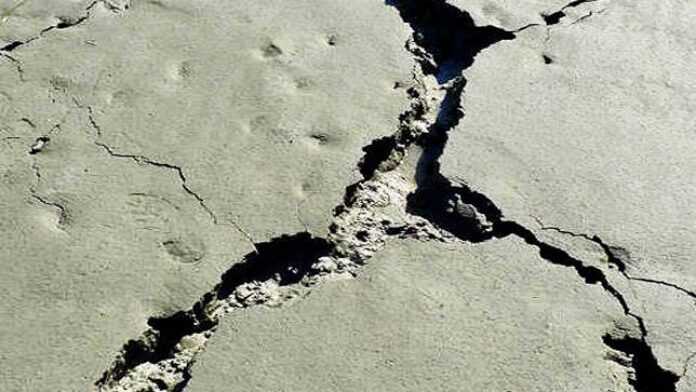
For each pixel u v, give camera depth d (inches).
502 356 77.5
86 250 85.8
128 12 119.9
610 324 81.1
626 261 87.2
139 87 107.3
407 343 78.3
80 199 91.6
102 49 113.2
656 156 99.5
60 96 105.8
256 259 87.5
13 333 77.8
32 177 94.1
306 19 119.1
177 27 117.4
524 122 103.7
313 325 79.7
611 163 98.3
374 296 82.5
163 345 81.0
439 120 107.8
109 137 99.8
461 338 78.8
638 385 77.8
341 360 76.8
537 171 97.0
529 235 90.2
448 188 95.7
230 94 106.6
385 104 105.9
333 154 98.3
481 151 99.4
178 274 84.1
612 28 119.6
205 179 94.6
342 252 88.9
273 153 98.3
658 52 115.6
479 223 92.0
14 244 86.1
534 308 81.7
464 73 111.0
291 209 91.4
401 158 102.7
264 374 75.5
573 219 91.4
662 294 83.7
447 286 83.7
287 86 108.0
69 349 76.8
